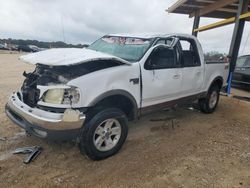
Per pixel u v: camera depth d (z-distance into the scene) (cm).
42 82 343
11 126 454
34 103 339
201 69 533
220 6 942
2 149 369
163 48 430
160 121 538
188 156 377
